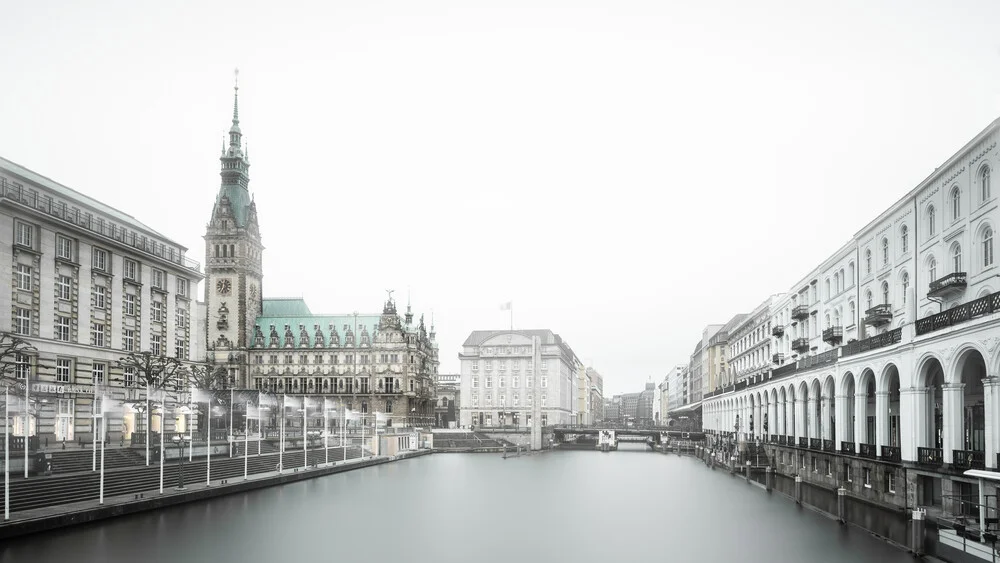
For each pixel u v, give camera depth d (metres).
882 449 53.03
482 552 43.50
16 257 68.31
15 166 73.31
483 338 198.00
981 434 48.28
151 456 69.62
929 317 46.25
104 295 80.50
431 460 129.00
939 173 53.81
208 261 172.50
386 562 40.44
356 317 178.50
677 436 173.88
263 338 175.62
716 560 40.31
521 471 103.44
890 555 38.53
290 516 55.06
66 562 37.69
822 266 82.44
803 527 48.88
